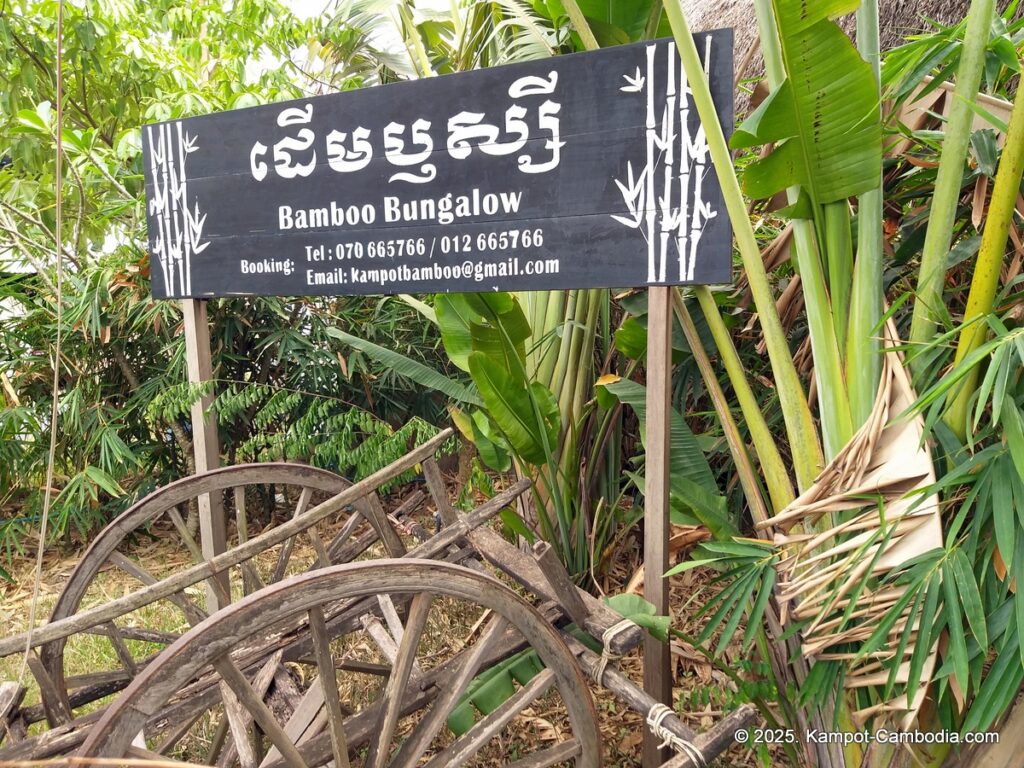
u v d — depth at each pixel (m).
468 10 3.89
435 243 2.33
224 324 4.03
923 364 1.68
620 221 2.02
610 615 1.90
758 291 1.82
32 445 4.20
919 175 2.03
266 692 1.92
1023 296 1.66
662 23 2.48
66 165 4.28
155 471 4.60
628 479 3.61
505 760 2.35
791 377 1.82
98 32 4.56
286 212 2.60
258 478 2.28
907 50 1.80
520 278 2.20
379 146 2.38
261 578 3.83
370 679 2.77
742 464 2.03
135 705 1.23
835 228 1.78
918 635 1.47
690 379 2.99
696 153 1.89
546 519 3.09
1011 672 1.39
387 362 3.09
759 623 1.73
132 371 4.23
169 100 4.70
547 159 2.11
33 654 1.79
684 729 1.62
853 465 1.68
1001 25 1.84
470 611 3.28
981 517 1.48
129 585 3.89
